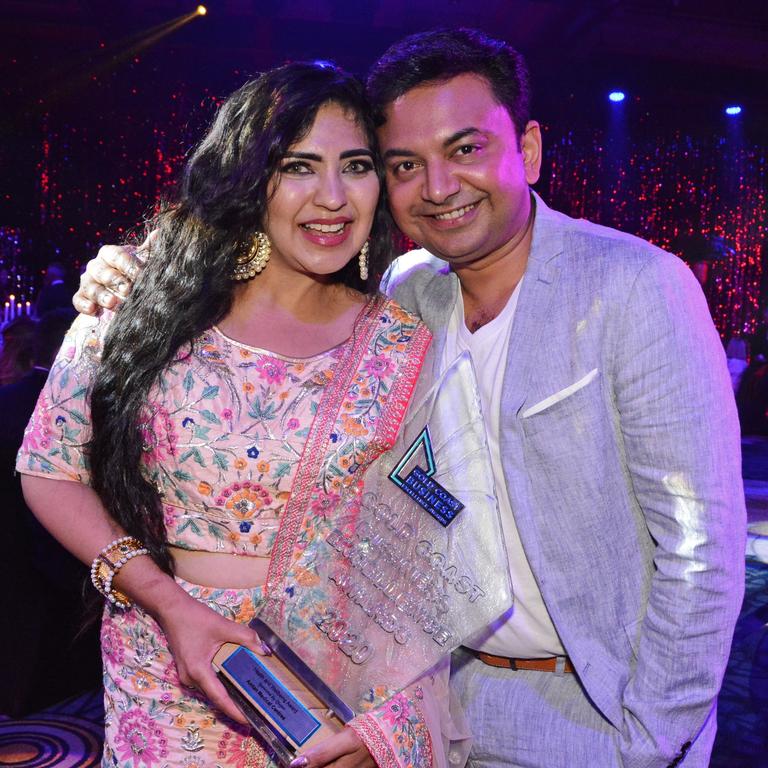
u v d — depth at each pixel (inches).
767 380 473.1
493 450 66.1
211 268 65.7
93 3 402.3
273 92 63.5
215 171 66.1
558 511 61.7
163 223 68.8
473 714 67.9
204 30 411.2
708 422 58.2
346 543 63.2
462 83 62.6
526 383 62.2
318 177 63.4
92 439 64.6
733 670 161.6
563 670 67.1
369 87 65.6
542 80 451.5
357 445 64.4
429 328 70.9
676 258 61.3
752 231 538.3
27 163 464.1
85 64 438.0
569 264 63.0
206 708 63.2
